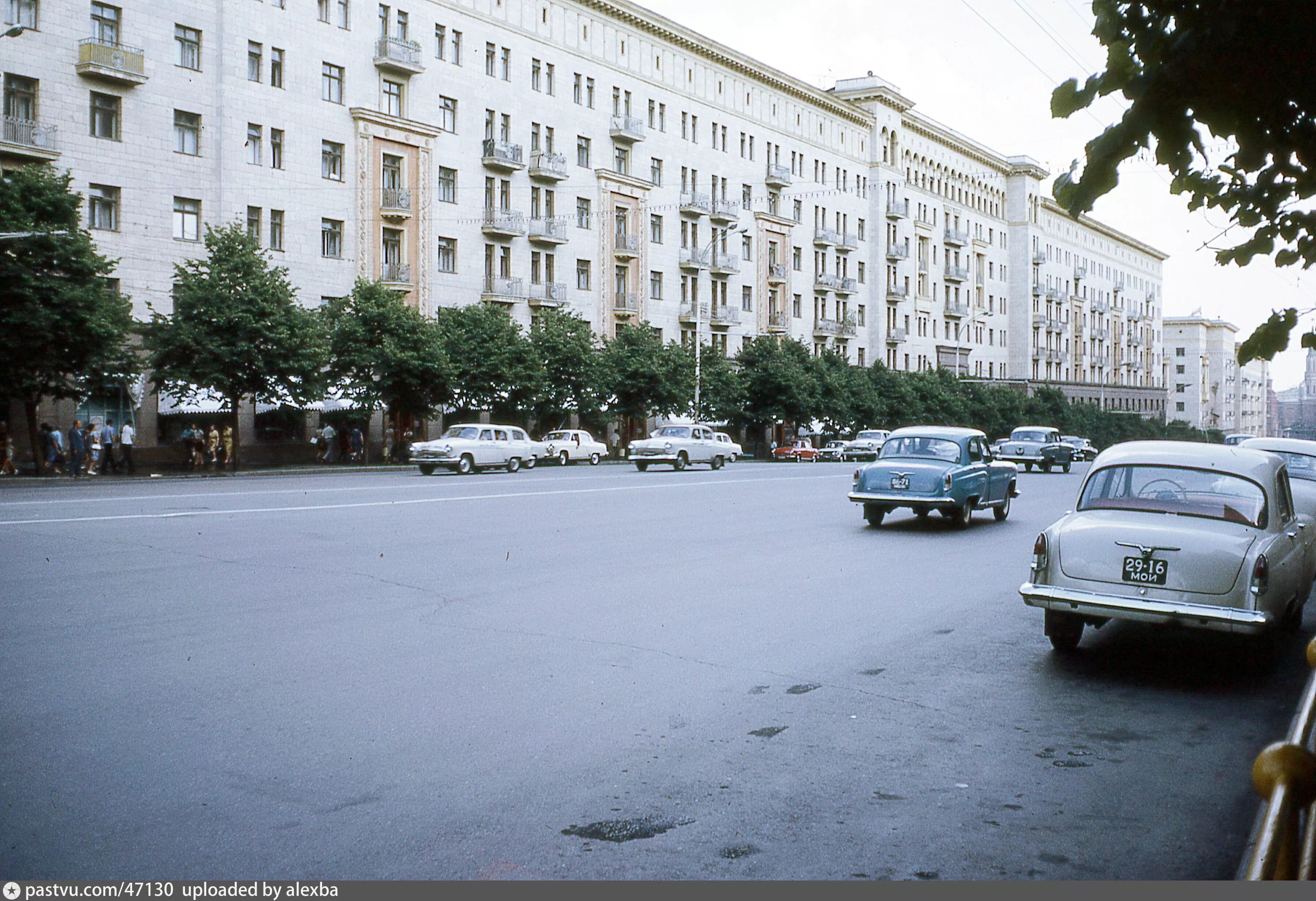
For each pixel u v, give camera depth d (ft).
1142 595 25.30
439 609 32.12
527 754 18.21
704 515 64.85
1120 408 411.54
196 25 126.93
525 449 126.31
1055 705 22.38
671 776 17.24
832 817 15.49
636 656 26.20
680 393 172.65
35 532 47.96
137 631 27.99
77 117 115.34
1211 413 514.68
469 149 162.81
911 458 60.44
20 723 19.61
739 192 222.48
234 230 116.88
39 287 95.96
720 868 13.52
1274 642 25.50
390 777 16.88
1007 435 282.77
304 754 18.01
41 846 13.89
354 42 145.79
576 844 14.26
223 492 78.38
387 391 133.80
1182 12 10.78
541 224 173.47
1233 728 20.79
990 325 331.77
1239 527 25.98
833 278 249.14
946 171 305.94
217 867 13.29
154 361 111.55
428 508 65.00
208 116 128.26
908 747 19.15
